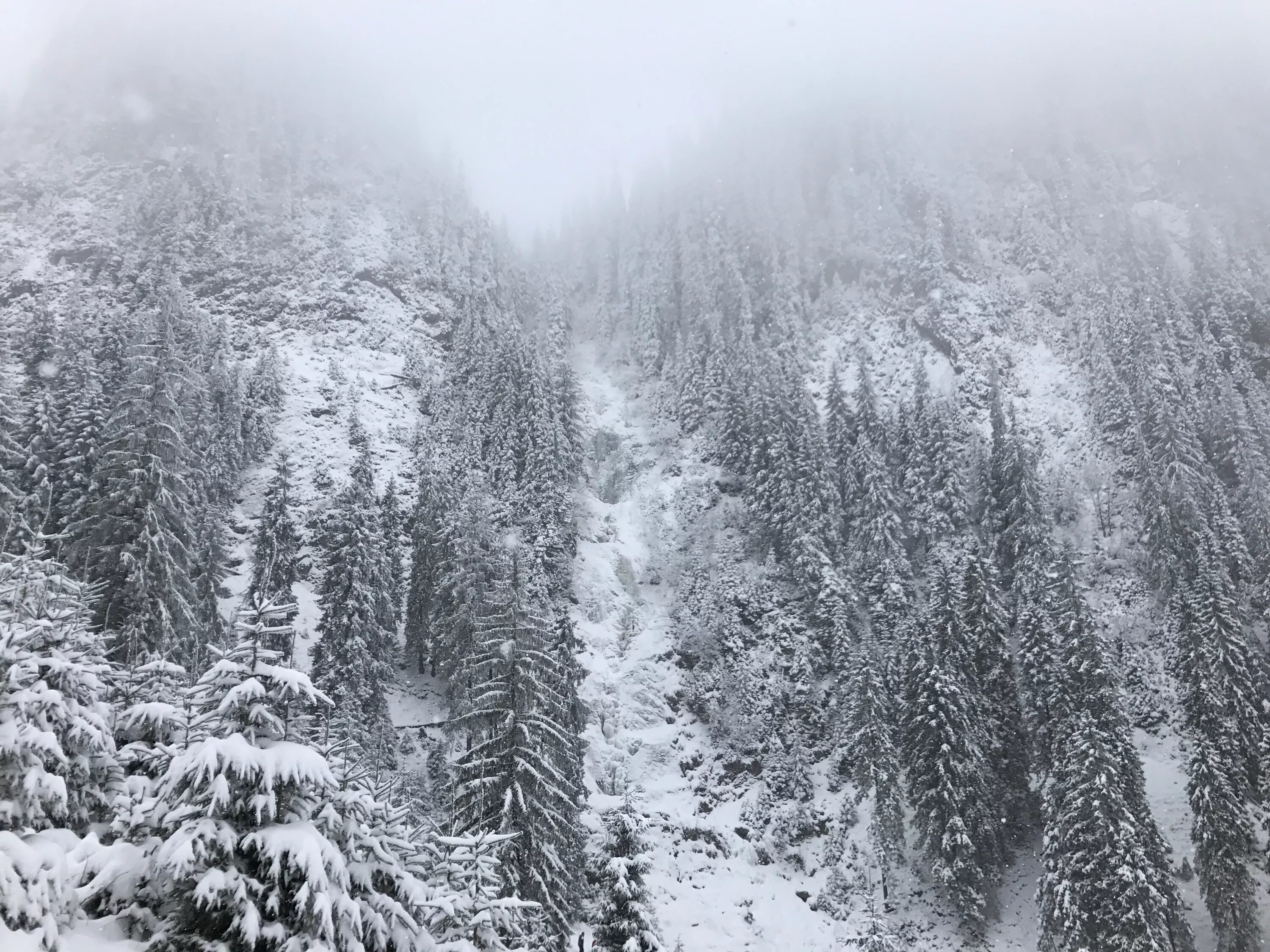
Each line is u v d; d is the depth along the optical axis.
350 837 9.95
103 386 48.72
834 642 50.88
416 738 40.22
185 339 58.75
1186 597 45.84
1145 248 90.00
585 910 24.55
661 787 45.41
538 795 21.80
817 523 55.41
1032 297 86.25
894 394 79.81
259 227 92.56
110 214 87.69
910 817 42.31
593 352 104.00
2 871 7.79
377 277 93.69
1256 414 62.00
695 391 78.38
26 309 71.38
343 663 36.72
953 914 38.16
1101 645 38.66
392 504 56.09
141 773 11.64
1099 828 33.00
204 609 39.62
